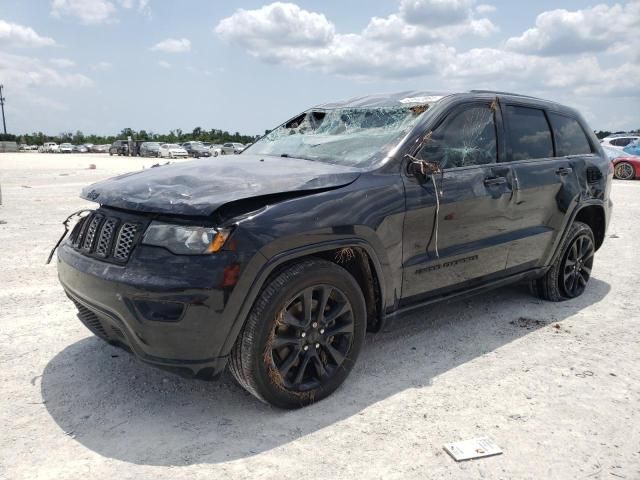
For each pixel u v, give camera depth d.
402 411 3.18
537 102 4.93
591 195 5.21
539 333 4.43
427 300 3.91
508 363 3.85
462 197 3.89
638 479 2.57
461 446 2.80
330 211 3.14
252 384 2.99
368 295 3.55
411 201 3.56
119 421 3.06
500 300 5.30
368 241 3.31
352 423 3.04
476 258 4.12
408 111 4.05
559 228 4.92
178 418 3.10
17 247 7.27
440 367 3.78
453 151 3.98
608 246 7.85
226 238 2.79
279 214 2.95
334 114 4.56
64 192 14.07
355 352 3.38
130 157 48.81
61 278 3.44
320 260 3.14
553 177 4.75
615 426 3.03
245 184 3.10
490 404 3.27
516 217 4.44
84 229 3.33
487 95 4.41
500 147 4.39
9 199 12.31
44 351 3.97
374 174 3.48
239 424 3.03
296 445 2.83
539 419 3.09
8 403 3.22
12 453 2.74
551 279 5.14
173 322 2.75
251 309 2.91
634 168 18.45
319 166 3.62
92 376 3.59
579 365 3.82
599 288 5.76
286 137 4.68
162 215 2.94
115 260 2.98
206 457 2.72
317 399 3.26
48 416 3.10
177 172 3.52
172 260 2.79
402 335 4.38
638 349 4.12
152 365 2.88
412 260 3.67
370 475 2.58
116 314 2.90
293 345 3.11
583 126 5.45
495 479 2.56
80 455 2.73
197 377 2.88
